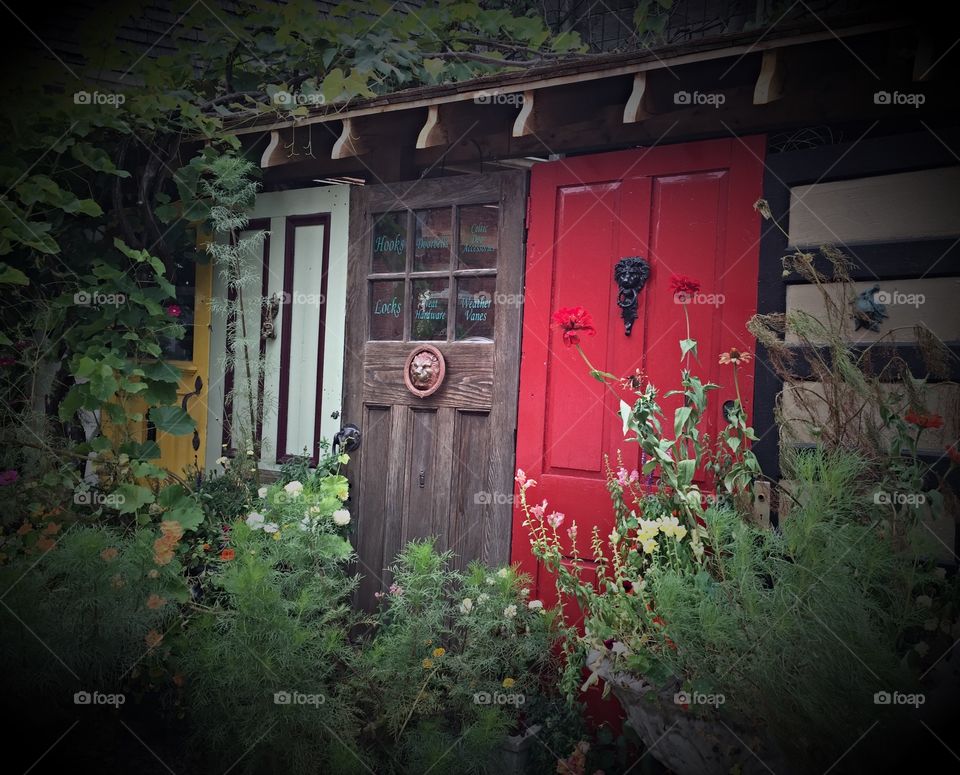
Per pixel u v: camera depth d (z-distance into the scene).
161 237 4.95
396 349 4.37
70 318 4.77
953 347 2.89
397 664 3.49
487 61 5.07
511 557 3.93
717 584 2.78
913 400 2.74
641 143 3.86
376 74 4.70
